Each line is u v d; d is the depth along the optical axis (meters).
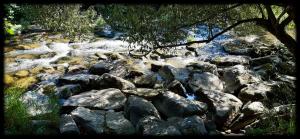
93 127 6.61
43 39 15.59
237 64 11.55
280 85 8.90
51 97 7.91
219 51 13.54
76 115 6.96
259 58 11.62
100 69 10.87
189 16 6.26
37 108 6.97
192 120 6.62
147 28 6.16
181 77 10.02
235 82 9.45
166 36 6.43
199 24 7.05
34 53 13.51
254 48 13.17
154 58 12.31
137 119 7.13
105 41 15.46
